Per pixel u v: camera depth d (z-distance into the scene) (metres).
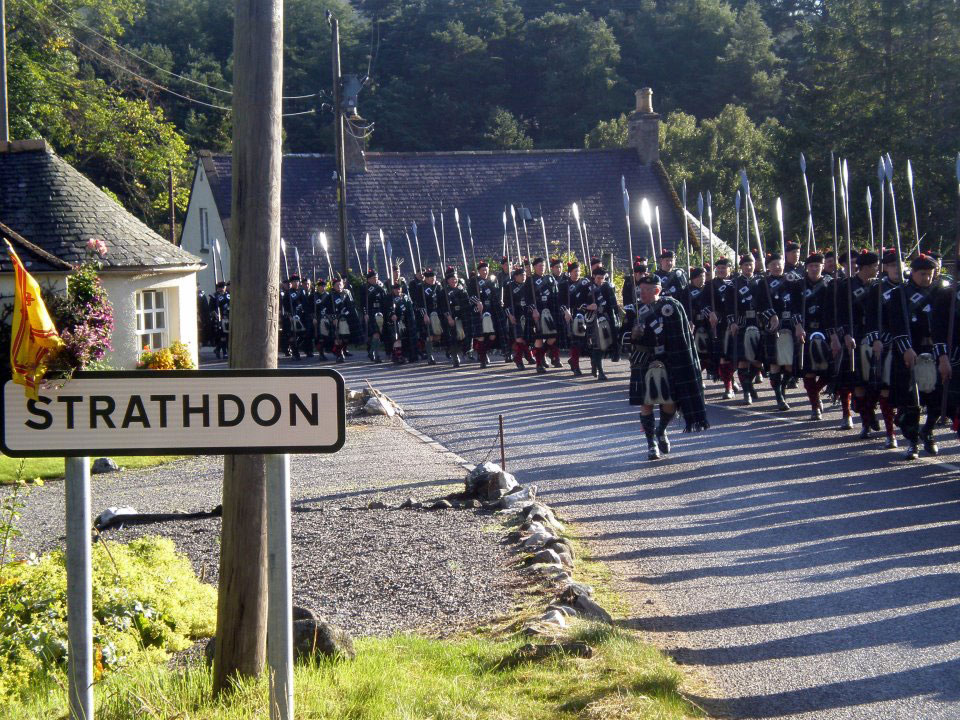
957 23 36.25
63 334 3.53
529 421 14.29
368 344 25.72
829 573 6.88
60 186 18.91
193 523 9.44
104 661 5.56
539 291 20.59
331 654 5.01
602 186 38.56
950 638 5.62
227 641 4.50
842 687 5.02
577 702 4.46
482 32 64.94
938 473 9.80
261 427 3.56
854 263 13.73
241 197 4.43
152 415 3.53
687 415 10.91
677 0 69.25
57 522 10.27
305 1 62.06
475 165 38.84
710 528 8.16
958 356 10.12
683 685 4.97
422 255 35.94
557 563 7.09
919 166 33.94
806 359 13.17
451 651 5.28
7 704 4.88
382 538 8.16
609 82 61.84
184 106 59.09
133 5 41.41
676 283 16.64
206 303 31.30
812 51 40.66
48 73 35.88
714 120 56.72
